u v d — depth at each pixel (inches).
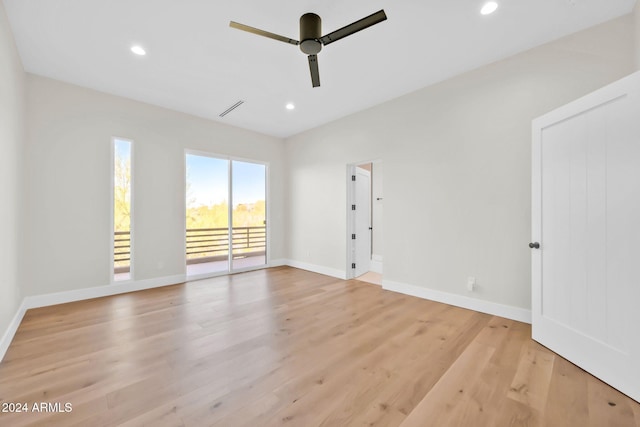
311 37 84.0
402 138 146.4
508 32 95.5
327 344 88.2
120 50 105.7
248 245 208.2
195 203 180.7
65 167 129.7
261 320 108.2
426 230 135.6
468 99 121.3
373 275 191.2
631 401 61.5
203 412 57.3
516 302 108.1
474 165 119.4
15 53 99.7
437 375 71.0
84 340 90.3
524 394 63.6
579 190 76.7
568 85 97.0
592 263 72.6
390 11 85.1
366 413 57.2
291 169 221.3
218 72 122.1
